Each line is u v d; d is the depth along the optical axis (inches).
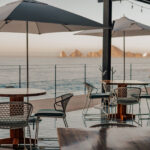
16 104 120.0
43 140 152.3
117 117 213.6
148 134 68.1
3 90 149.6
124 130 71.3
